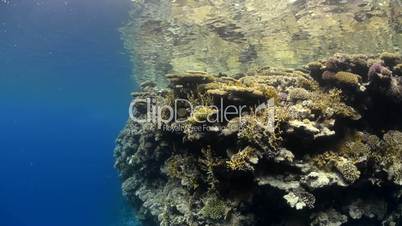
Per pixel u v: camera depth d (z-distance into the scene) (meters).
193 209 9.73
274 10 14.10
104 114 71.31
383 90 10.31
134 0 14.92
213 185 9.14
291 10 14.01
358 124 10.52
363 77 10.77
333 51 18.12
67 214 43.50
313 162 8.94
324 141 9.41
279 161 8.36
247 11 14.37
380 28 15.02
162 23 16.77
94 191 42.22
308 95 9.67
